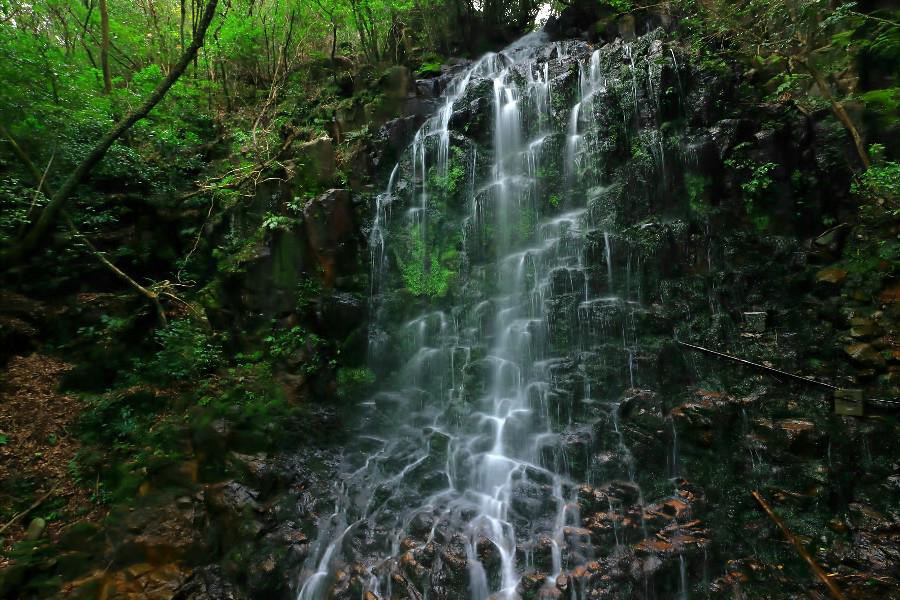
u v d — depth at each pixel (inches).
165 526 218.4
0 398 255.6
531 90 397.4
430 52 623.8
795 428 234.1
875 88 310.5
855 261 279.7
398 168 399.5
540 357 302.7
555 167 364.8
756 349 270.5
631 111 347.9
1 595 184.4
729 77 343.6
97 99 365.1
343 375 322.3
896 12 280.2
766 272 296.8
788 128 320.8
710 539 211.2
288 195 357.4
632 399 262.5
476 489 263.0
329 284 336.5
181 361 291.4
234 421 271.4
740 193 316.8
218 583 207.9
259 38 563.5
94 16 491.8
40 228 289.3
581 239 317.4
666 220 317.7
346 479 273.4
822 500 217.3
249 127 483.2
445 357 324.5
